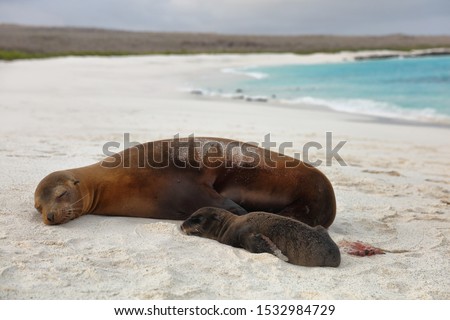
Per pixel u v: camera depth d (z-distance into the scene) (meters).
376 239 6.59
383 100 23.70
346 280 5.21
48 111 16.92
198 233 6.32
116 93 24.50
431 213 7.77
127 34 148.88
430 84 30.31
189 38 130.00
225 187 7.06
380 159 11.59
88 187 6.77
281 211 7.04
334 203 7.07
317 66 52.31
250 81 35.06
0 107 17.50
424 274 5.48
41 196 6.52
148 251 5.67
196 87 30.17
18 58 51.56
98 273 4.97
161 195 6.86
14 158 9.55
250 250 5.82
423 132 15.39
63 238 5.96
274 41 125.81
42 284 4.71
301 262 5.57
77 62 48.56
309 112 19.58
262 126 15.22
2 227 6.20
